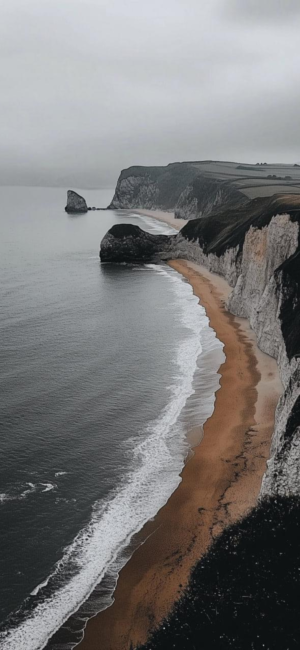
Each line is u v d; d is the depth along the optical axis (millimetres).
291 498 23328
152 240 96562
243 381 40062
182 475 28875
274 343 44031
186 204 170750
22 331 51562
